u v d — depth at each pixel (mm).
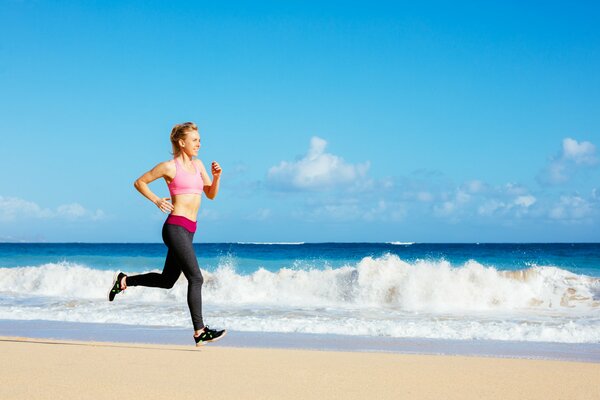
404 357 5652
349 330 8570
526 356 6590
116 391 3705
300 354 5734
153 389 3791
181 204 5203
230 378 4246
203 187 5484
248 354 5641
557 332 8164
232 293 13594
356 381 4250
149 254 43812
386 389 3992
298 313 10828
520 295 12227
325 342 7609
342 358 5484
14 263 29031
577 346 7328
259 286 13734
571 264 24281
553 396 3867
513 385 4223
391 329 8484
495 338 7914
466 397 3803
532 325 9086
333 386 4043
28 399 3443
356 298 12820
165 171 5184
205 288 13875
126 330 8594
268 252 42469
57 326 9031
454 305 12141
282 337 8039
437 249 52375
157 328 8820
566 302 12039
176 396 3609
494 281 12531
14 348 5746
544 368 5059
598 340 7730
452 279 12664
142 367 4645
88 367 4598
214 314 10672
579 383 4320
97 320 9734
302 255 39594
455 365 5164
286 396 3695
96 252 47562
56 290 15289
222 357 5359
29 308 11320
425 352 6848
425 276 12773
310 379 4285
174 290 13492
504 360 5551
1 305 12211
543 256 30219
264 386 3986
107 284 15250
